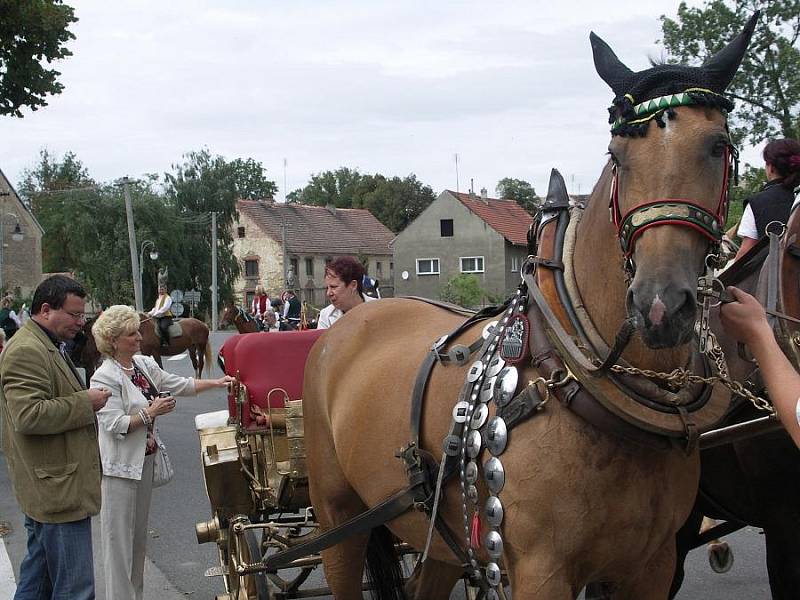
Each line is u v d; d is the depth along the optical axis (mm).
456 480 2982
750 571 5766
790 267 3289
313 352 4207
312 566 4676
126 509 4859
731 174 2350
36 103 15953
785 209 3848
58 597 4293
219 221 52938
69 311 4441
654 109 2305
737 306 2232
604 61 2543
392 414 3391
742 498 3730
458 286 43312
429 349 3410
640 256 2238
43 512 4219
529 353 2760
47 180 88688
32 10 14812
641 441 2514
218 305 52219
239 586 4805
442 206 49031
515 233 49219
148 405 4969
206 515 7703
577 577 2676
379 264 65562
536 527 2619
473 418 2842
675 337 2135
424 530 3295
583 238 2713
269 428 4816
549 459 2602
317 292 62688
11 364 4207
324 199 100125
